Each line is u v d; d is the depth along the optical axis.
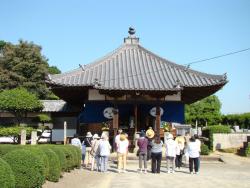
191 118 61.53
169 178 16.47
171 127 28.84
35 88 49.00
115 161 23.92
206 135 33.03
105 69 31.25
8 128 28.66
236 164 23.94
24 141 27.56
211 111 62.47
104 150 18.88
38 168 10.23
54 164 13.33
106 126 28.92
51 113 36.44
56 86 27.91
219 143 32.22
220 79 27.50
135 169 20.59
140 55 33.78
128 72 30.66
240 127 49.62
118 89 27.12
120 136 19.14
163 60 32.75
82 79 28.97
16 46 50.25
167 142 19.03
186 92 29.83
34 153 10.38
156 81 28.97
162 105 29.39
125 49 34.53
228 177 17.03
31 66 49.03
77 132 31.55
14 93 30.89
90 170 19.45
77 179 15.30
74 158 17.66
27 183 9.74
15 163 9.73
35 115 35.56
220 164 24.06
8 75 48.03
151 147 18.95
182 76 29.95
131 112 29.81
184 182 15.12
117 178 16.45
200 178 16.50
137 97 28.69
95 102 28.83
